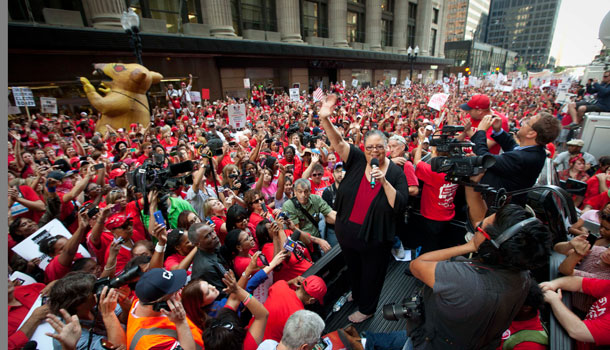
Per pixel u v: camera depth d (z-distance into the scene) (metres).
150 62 18.55
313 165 5.16
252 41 22.83
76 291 2.32
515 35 114.44
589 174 5.57
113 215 3.76
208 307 2.58
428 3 46.47
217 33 21.78
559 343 1.66
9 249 3.60
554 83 23.38
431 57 50.00
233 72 23.66
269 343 2.05
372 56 35.81
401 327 2.52
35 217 4.84
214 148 4.68
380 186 2.18
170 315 1.95
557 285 1.93
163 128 10.00
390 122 11.65
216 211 4.16
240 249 3.17
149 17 19.02
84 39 14.62
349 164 2.35
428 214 2.95
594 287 1.76
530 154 2.30
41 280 3.33
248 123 12.18
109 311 2.17
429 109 15.23
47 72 14.69
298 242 3.38
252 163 5.95
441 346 1.48
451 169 1.97
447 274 1.39
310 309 2.65
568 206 2.04
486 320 1.33
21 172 6.36
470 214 2.11
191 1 21.20
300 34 29.47
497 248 1.29
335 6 31.28
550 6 104.25
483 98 3.11
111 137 9.97
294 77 28.64
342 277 2.96
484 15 104.44
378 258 2.31
